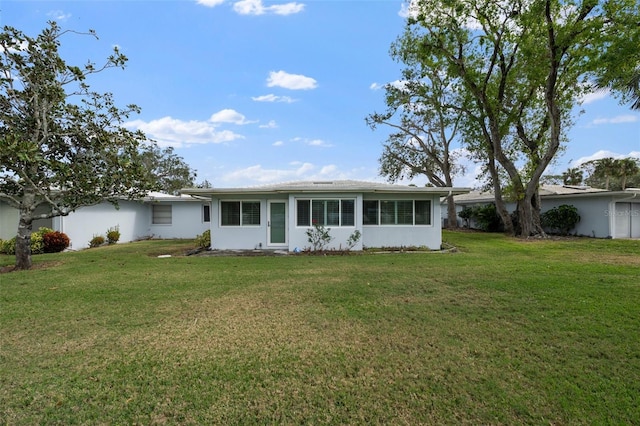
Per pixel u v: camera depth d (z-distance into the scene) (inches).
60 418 104.2
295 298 230.1
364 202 514.6
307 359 141.5
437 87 788.0
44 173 361.7
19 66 340.2
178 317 193.0
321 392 118.0
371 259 407.2
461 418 104.4
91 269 343.3
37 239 495.5
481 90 674.2
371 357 143.0
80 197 380.2
